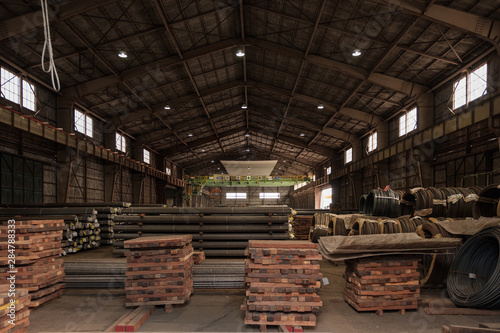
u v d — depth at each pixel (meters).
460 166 16.64
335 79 20.59
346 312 6.06
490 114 12.52
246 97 28.11
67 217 11.61
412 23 13.12
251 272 5.40
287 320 5.21
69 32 14.02
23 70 15.52
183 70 20.34
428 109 18.89
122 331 5.16
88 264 7.91
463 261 6.59
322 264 10.70
